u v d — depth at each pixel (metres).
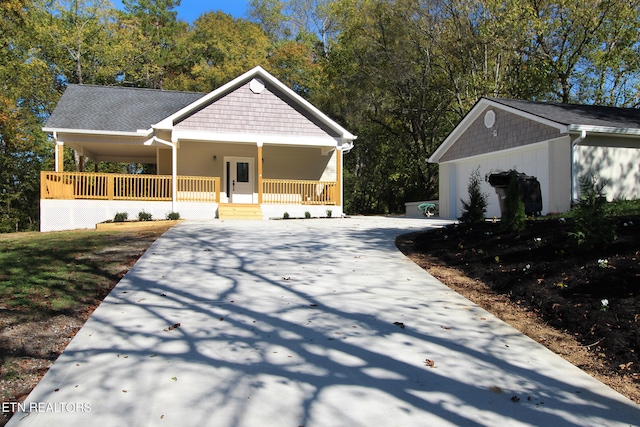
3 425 3.47
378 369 4.37
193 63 40.12
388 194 33.22
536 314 5.84
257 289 6.92
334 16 37.50
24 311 5.59
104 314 5.70
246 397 3.81
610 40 24.48
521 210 8.84
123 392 3.85
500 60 26.95
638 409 3.77
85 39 33.00
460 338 5.15
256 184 20.64
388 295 6.67
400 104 30.06
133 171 36.09
